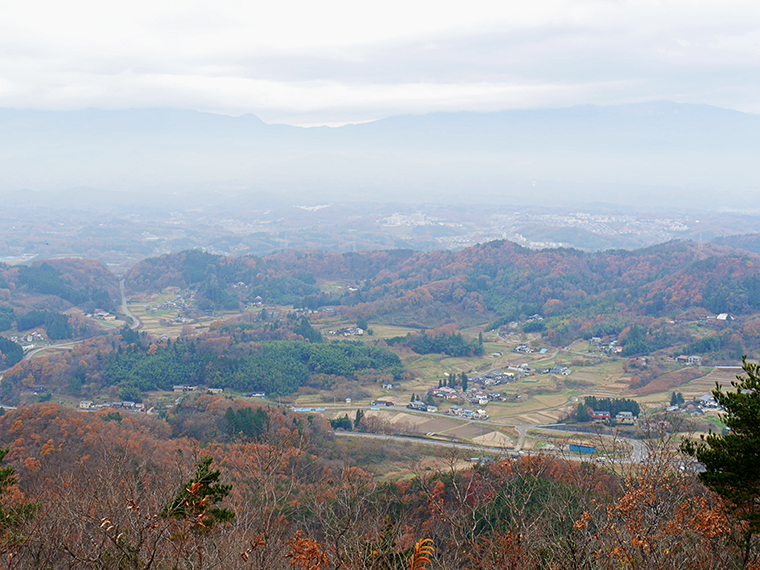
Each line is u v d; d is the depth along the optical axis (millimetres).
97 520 15773
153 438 69250
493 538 19906
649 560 16609
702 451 19516
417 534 25281
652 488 18984
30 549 17156
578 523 17047
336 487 27891
